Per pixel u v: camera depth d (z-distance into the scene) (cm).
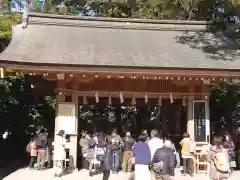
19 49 1524
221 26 2002
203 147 1543
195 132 1608
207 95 1628
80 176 1406
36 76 1781
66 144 1490
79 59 1466
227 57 1625
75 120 1555
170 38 1891
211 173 1200
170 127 2072
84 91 1588
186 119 1677
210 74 1460
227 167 1177
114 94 1611
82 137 1620
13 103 2286
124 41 1789
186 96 1639
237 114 2478
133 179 1316
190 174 1466
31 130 2370
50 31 1820
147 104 2106
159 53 1638
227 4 1861
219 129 2336
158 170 961
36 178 1356
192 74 1453
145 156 1085
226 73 1466
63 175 1425
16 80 2136
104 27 1942
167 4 2439
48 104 2409
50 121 2417
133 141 1526
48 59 1428
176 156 1639
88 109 2861
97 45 1694
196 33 1970
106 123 2850
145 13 2589
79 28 1909
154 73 1437
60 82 1545
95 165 1502
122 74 1431
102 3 2844
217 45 1809
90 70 1408
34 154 1589
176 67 1439
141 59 1523
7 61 1349
